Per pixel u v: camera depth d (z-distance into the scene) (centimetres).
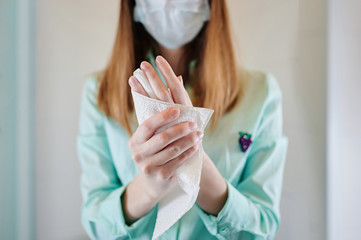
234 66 69
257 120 66
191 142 38
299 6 68
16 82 75
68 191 73
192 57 69
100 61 72
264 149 66
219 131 66
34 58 75
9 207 74
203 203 54
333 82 67
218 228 55
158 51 69
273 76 69
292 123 67
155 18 64
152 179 40
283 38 68
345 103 67
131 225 56
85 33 73
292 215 66
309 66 67
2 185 74
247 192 63
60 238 73
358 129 67
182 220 62
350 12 69
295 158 67
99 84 72
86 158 70
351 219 66
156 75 40
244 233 59
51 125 74
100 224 59
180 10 62
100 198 64
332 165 66
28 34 75
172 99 41
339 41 68
